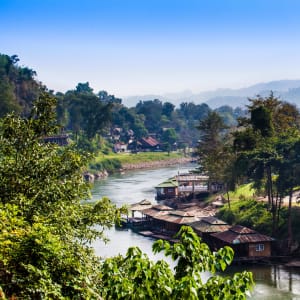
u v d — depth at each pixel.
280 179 72.69
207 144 131.75
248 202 90.44
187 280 11.05
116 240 80.19
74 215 23.16
